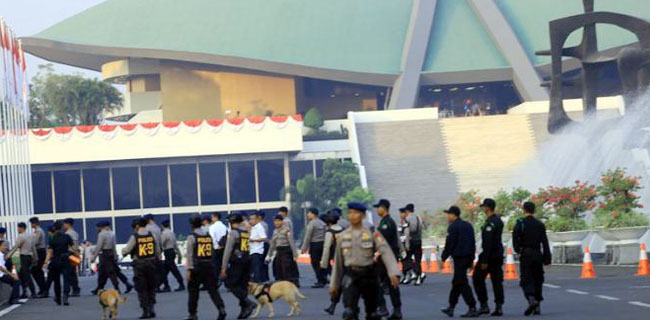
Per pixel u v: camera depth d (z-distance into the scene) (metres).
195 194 99.94
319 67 118.56
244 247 21.83
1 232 29.70
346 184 88.31
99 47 121.06
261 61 119.12
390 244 22.50
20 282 32.19
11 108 48.88
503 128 95.38
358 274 14.41
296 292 22.09
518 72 116.69
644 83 50.09
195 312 21.16
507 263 33.09
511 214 44.19
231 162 99.62
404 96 117.25
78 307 27.91
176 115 128.50
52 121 134.50
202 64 127.88
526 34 118.06
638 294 22.94
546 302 22.20
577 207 40.22
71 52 124.56
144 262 23.12
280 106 127.00
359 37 121.31
